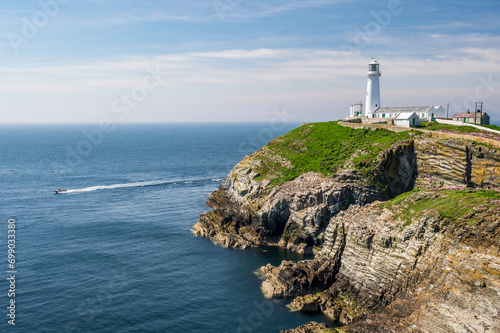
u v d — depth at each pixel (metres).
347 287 62.91
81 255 79.75
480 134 84.88
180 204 122.75
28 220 103.00
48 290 65.06
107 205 120.56
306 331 52.81
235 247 86.19
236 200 104.56
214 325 56.31
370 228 63.62
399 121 103.81
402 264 56.81
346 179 85.19
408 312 52.12
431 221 56.75
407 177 86.94
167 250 83.62
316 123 128.25
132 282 68.50
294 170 100.00
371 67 127.81
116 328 55.16
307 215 83.81
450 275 50.41
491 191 61.00
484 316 45.19
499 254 47.41
